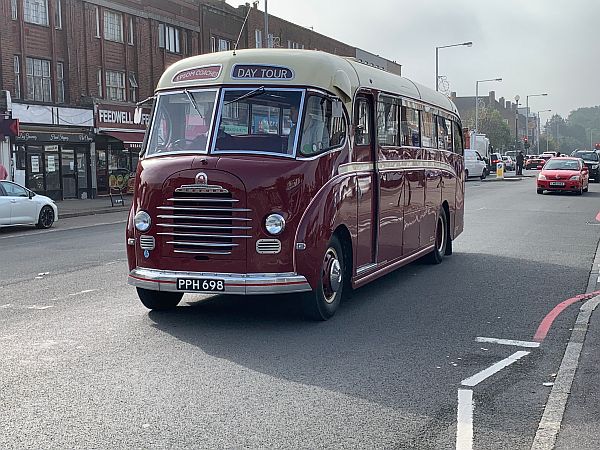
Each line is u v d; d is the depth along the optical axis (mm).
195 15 43031
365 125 9367
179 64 8820
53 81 32719
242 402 5547
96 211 27922
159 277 7965
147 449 4633
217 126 8180
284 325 8195
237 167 7758
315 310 8219
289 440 4789
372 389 5895
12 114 29719
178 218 7883
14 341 7457
